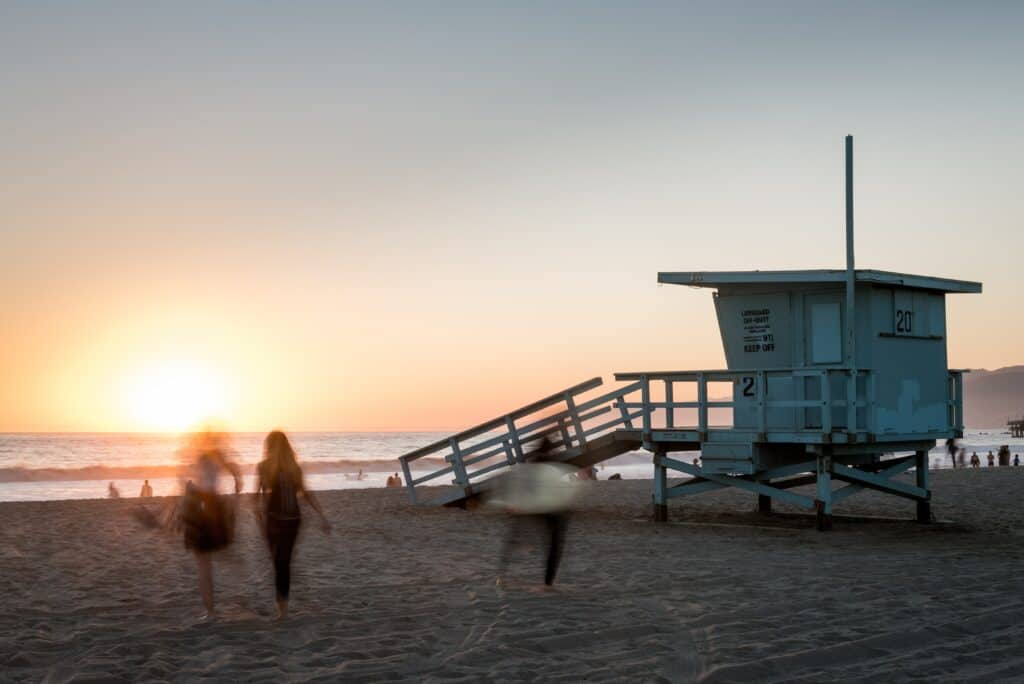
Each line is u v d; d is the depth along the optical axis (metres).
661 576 10.20
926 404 16.52
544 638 7.00
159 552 12.57
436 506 20.02
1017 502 20.42
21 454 119.38
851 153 15.47
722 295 17.14
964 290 16.98
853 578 9.88
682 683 5.80
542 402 18.44
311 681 5.82
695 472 16.31
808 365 16.02
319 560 11.82
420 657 6.51
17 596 9.17
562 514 9.47
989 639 6.89
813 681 5.77
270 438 8.14
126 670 6.06
